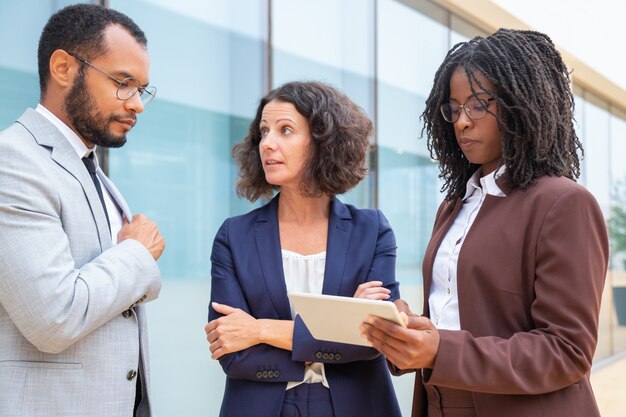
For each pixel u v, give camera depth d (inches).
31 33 98.7
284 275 65.2
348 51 162.1
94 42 55.4
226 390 64.9
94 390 53.2
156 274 56.6
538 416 47.1
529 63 51.2
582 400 48.1
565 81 54.5
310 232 68.2
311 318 51.1
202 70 126.5
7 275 48.5
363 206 161.0
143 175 114.9
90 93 55.9
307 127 66.9
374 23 168.7
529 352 45.8
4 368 51.1
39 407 51.0
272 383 61.2
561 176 51.9
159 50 117.8
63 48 55.7
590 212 47.6
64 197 53.4
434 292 58.6
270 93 70.5
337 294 64.2
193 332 124.2
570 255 46.3
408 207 176.6
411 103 181.3
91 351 53.5
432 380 47.0
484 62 52.3
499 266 50.1
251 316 63.3
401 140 175.9
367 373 63.9
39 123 55.6
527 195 50.8
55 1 101.6
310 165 66.9
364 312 45.3
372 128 73.2
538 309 47.6
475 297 51.2
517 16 208.1
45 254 49.3
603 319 311.0
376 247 67.6
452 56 55.6
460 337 47.2
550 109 51.0
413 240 177.6
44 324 48.3
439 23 193.3
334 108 67.1
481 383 45.9
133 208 113.1
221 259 67.0
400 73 177.5
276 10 142.8
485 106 52.3
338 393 61.4
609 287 319.6
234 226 68.6
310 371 61.9
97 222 56.1
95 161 60.9
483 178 55.9
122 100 56.8
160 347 118.0
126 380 55.6
